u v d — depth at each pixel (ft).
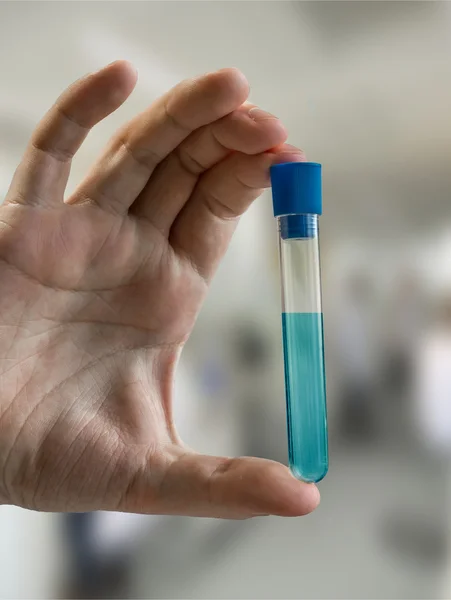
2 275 0.91
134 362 1.00
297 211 0.92
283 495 0.82
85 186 0.99
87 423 0.94
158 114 0.98
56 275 0.94
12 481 0.91
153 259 1.02
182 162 1.02
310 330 0.94
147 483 0.90
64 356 0.95
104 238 0.98
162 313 1.02
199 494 0.86
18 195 0.93
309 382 0.93
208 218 1.05
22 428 0.91
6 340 0.91
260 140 0.95
